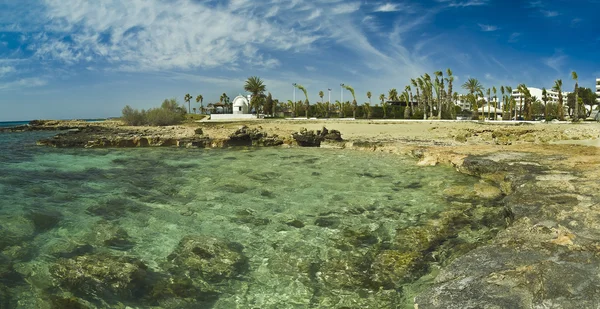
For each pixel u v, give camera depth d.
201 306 4.96
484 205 9.77
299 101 109.81
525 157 15.25
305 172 15.31
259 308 4.93
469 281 4.57
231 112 106.56
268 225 8.31
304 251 6.80
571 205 7.23
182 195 11.19
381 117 92.81
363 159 19.48
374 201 10.42
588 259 4.62
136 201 10.39
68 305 4.81
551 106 115.44
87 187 12.29
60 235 7.42
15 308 4.66
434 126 42.00
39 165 17.62
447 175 14.37
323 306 4.97
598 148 18.64
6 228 7.70
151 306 4.91
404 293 5.27
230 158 20.23
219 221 8.59
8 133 49.75
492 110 117.12
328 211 9.44
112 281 5.45
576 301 3.70
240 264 6.21
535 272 4.32
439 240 7.28
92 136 30.14
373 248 6.93
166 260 6.30
